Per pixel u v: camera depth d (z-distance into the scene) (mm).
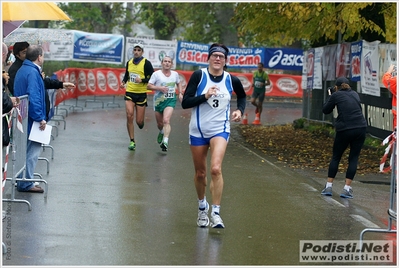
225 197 8875
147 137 15469
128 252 6027
